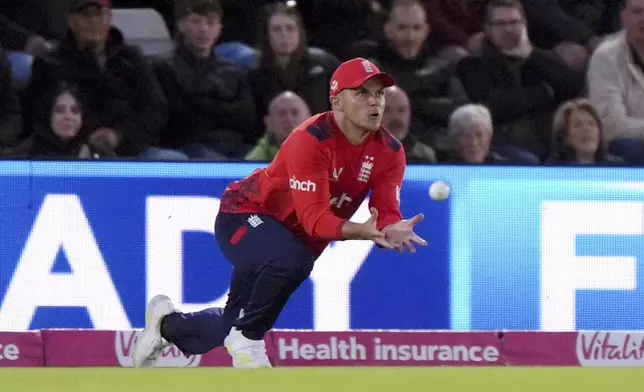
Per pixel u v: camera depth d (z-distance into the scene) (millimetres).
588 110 26031
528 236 24672
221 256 24438
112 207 24344
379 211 20344
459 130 25797
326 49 27922
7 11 27922
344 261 24547
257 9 27734
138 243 24359
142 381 13766
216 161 24359
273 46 26547
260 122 26641
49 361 24250
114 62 26219
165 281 24391
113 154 25875
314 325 24594
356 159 19875
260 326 20750
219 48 27219
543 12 28312
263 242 20422
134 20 28188
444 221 24547
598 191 24688
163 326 21859
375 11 28125
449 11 27859
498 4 26828
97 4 25938
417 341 24469
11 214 24250
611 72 26906
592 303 24781
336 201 20406
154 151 26016
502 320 24719
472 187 24578
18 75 26281
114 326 24406
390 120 25812
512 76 26906
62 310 24359
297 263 20391
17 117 25875
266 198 20688
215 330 21625
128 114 26109
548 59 27188
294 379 13977
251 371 14445
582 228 24688
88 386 13562
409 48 26859
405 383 13727
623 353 24656
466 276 24625
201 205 24375
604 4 28594
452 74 26953
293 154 19500
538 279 24703
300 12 28078
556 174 24625
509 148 26438
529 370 14547
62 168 24281
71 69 26047
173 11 28531
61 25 28078
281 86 26625
